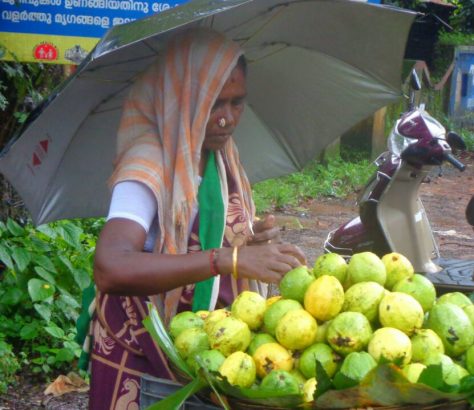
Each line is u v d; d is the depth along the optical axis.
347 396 1.79
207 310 2.51
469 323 2.09
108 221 2.35
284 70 3.08
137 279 2.24
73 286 5.03
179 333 2.25
